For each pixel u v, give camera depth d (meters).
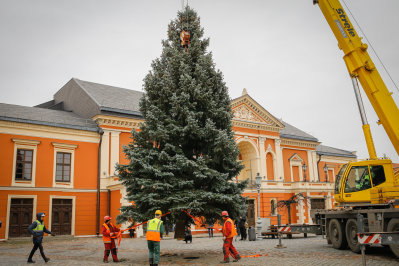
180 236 13.85
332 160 48.00
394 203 11.96
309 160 44.03
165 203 12.62
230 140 13.71
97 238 27.14
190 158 14.33
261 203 36.44
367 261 10.91
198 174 12.91
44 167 27.34
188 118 13.30
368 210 12.74
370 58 13.25
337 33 13.63
